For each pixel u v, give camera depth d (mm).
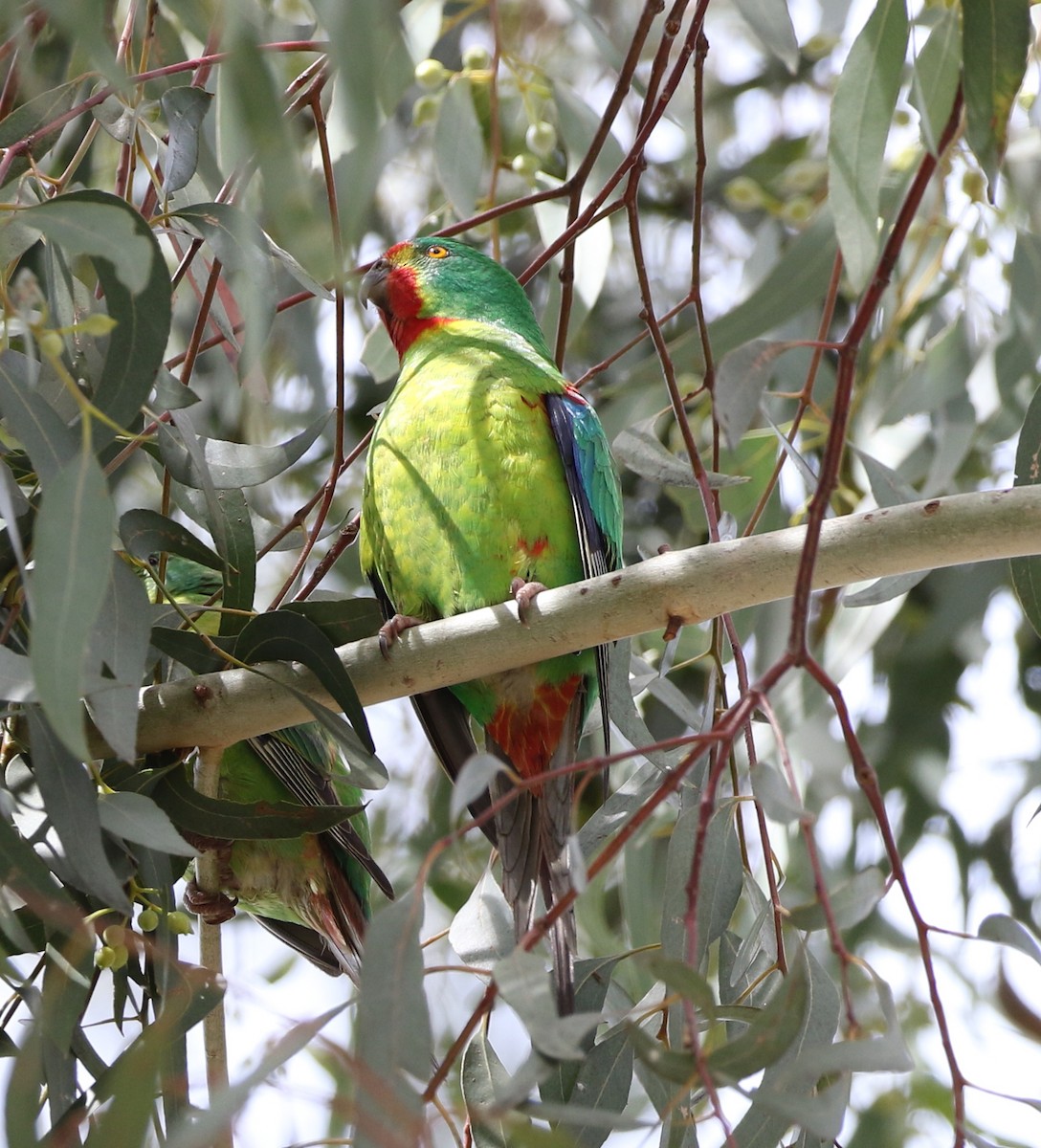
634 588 5371
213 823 5570
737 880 5855
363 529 7285
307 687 5652
